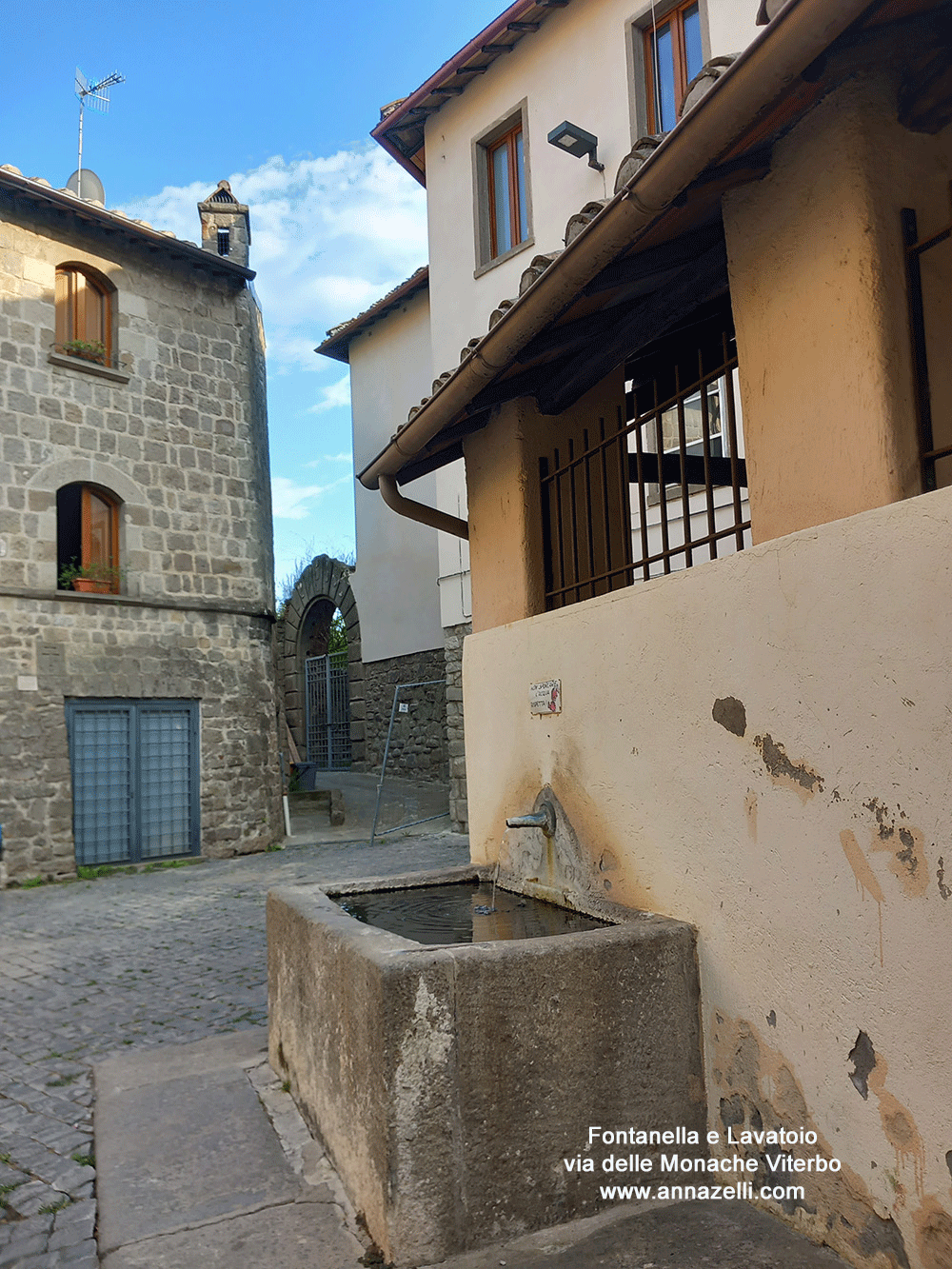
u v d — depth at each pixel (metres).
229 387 13.23
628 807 3.16
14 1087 4.08
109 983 5.91
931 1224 2.04
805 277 2.54
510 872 4.01
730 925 2.67
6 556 10.80
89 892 9.91
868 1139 2.20
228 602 12.79
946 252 2.54
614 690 3.26
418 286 14.81
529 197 10.66
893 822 2.13
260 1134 3.32
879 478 2.31
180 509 12.47
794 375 2.59
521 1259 2.37
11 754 10.62
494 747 4.17
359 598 17.47
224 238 13.90
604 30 9.76
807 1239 2.39
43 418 11.25
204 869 11.23
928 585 2.05
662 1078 2.72
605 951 2.67
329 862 10.98
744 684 2.62
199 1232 2.64
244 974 5.95
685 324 3.82
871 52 2.29
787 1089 2.46
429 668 15.64
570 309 3.29
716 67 2.42
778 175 2.63
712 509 2.95
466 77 11.41
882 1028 2.16
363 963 2.59
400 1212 2.37
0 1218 2.85
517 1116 2.52
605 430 4.40
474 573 4.54
